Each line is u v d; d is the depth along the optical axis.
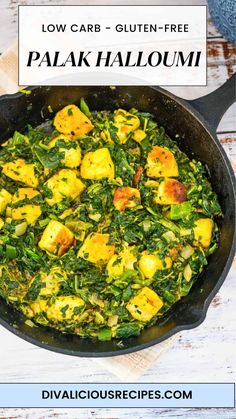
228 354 0.79
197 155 0.73
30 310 0.70
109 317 0.70
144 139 0.73
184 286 0.71
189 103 0.69
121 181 0.71
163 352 0.79
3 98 0.71
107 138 0.73
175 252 0.70
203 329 0.79
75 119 0.73
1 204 0.71
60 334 0.70
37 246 0.71
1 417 0.79
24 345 0.79
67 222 0.70
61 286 0.69
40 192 0.71
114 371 0.76
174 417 0.80
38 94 0.72
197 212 0.72
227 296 0.79
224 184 0.70
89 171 0.71
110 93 0.74
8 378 0.79
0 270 0.71
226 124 0.80
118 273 0.69
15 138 0.74
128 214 0.70
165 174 0.71
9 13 0.81
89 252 0.69
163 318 0.71
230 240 0.68
